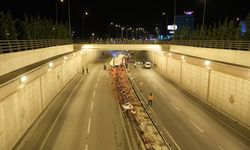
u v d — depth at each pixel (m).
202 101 35.47
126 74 57.59
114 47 63.25
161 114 29.72
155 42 66.69
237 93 26.88
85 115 29.20
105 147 21.11
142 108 31.28
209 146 21.41
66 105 33.25
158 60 72.75
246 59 28.27
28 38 41.81
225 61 33.16
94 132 24.17
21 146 21.14
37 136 23.16
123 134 23.80
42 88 30.19
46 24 55.56
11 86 20.61
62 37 66.12
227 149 20.91
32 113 26.27
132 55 124.81
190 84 41.44
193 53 44.97
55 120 27.34
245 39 38.88
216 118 28.16
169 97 38.09
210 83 33.44
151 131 23.88
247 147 21.23
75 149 20.75
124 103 32.62
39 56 35.50
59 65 40.72
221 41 38.00
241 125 25.81
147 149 19.89
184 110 31.31
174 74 51.69
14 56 26.36
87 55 82.19
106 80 52.94
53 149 20.70
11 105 20.70
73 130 24.62
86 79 54.00
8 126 20.08
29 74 24.83
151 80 53.56
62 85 43.34
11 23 35.94
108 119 27.89
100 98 37.41
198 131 24.55
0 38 34.06
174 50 58.34
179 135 23.59
